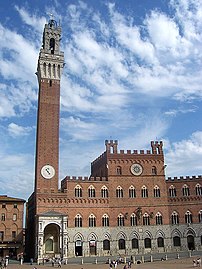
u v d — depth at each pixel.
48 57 127.44
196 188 122.88
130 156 124.81
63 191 114.75
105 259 103.19
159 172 125.25
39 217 104.19
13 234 116.44
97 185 118.25
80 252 109.75
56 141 119.12
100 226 114.25
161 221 119.62
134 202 119.81
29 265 93.31
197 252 111.25
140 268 77.88
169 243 117.62
